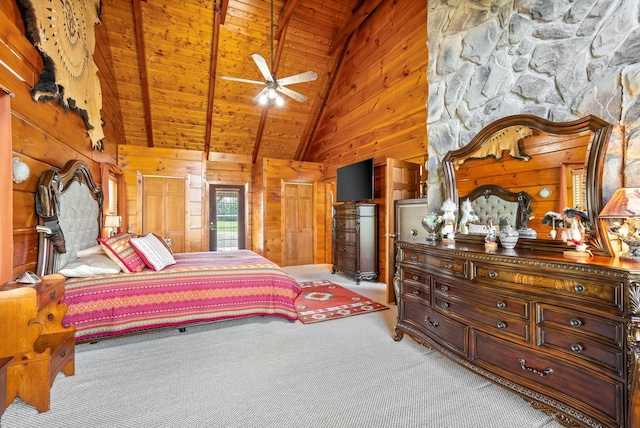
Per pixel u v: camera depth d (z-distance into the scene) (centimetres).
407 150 438
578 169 187
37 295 167
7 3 193
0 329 161
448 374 207
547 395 157
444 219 265
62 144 275
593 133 178
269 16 502
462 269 206
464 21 275
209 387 191
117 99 528
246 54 539
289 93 415
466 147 258
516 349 172
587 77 191
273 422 159
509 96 236
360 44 551
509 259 176
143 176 566
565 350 151
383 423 158
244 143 695
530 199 213
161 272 276
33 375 164
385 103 485
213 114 612
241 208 722
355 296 408
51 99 247
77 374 206
